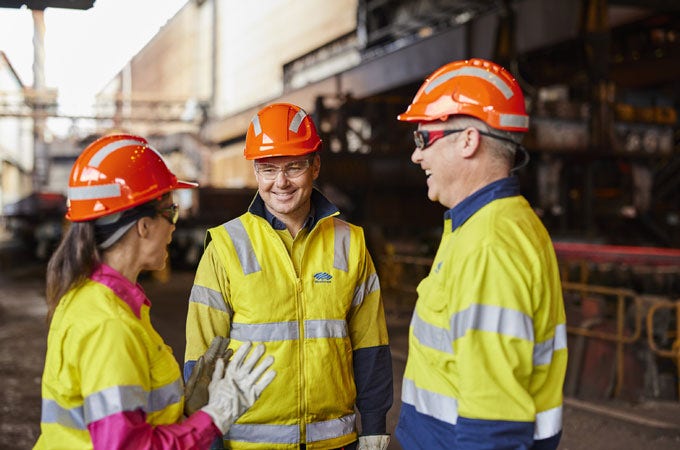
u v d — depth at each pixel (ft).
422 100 6.09
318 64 111.14
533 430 5.22
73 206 5.36
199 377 6.33
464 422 5.20
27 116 136.15
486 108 5.76
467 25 56.13
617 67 84.23
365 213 65.36
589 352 20.31
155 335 5.55
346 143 60.34
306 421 7.29
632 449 14.90
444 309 5.73
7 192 158.71
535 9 49.85
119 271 5.48
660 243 72.95
